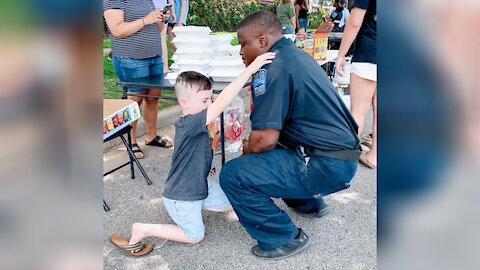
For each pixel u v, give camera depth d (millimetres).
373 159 3141
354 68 3021
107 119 2346
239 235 2248
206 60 2768
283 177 1880
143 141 3760
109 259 2033
